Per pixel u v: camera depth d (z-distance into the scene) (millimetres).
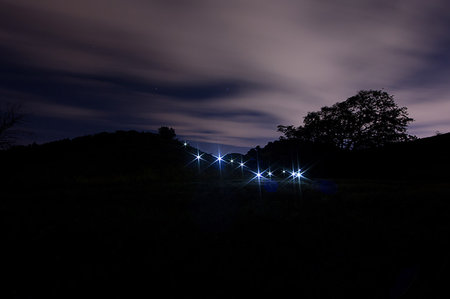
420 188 18016
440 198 13117
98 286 4977
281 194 15930
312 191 16938
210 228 8906
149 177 26953
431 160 34281
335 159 44062
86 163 34875
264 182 22250
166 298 4578
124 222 9695
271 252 6543
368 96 43625
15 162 34125
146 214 11234
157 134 58281
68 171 29828
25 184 21797
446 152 35000
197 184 21406
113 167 33688
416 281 4941
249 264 5836
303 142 48625
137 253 6559
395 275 5188
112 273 5457
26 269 5738
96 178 25391
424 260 5789
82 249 6895
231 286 4941
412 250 6426
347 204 12969
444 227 8414
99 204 13875
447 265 5395
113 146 45094
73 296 4668
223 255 6367
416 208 11562
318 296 4570
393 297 4488
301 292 4688
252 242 7344
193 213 11516
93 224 9344
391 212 11164
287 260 6039
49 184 22062
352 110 45188
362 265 5672
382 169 35969
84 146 43875
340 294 4598
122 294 4719
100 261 6113
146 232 8336
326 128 46344
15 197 16328
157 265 5797
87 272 5520
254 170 43188
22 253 6641
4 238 7727
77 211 11898
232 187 18906
